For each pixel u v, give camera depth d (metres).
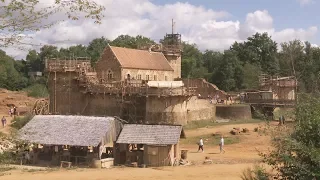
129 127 43.03
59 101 70.56
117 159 42.91
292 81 84.38
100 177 34.97
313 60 116.69
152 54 79.94
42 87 123.38
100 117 44.16
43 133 42.84
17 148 20.66
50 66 70.75
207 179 33.19
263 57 133.12
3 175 35.88
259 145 52.03
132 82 66.25
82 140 41.41
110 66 69.56
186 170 37.69
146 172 37.12
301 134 15.46
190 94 63.53
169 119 61.97
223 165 40.25
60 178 34.69
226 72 116.75
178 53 88.44
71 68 69.75
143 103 64.69
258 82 105.00
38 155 44.41
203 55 153.25
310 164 14.74
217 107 74.88
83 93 68.38
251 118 75.19
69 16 15.09
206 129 63.09
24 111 86.38
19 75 136.38
